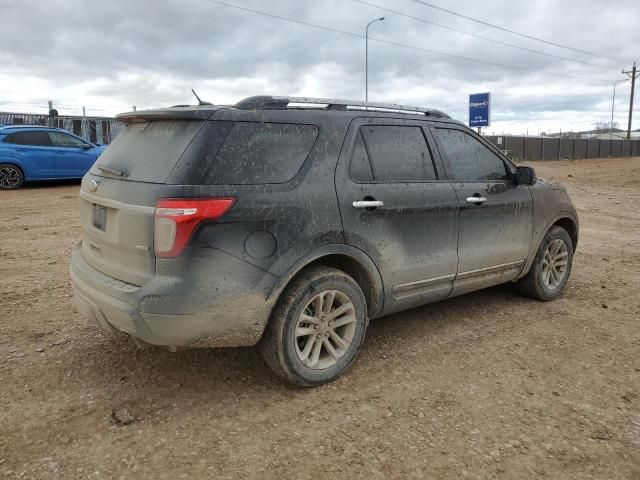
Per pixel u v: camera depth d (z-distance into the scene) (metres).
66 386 3.53
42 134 14.39
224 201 3.07
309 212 3.40
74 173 14.82
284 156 3.41
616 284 6.11
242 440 2.96
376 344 4.29
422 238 4.05
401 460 2.80
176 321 3.01
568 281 6.22
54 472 2.67
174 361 3.93
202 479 2.63
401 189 3.93
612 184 20.92
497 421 3.17
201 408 3.29
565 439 3.00
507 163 4.89
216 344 3.21
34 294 5.37
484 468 2.74
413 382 3.65
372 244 3.73
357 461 2.79
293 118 3.53
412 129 4.21
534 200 5.02
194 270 3.01
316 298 3.48
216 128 3.20
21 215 10.29
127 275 3.21
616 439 3.01
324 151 3.60
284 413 3.25
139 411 3.24
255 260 3.18
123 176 3.35
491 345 4.29
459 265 4.37
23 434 2.98
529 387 3.59
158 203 3.01
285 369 3.39
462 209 4.32
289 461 2.78
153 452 2.84
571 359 4.04
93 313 3.39
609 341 4.39
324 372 3.56
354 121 3.83
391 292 3.94
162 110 3.31
